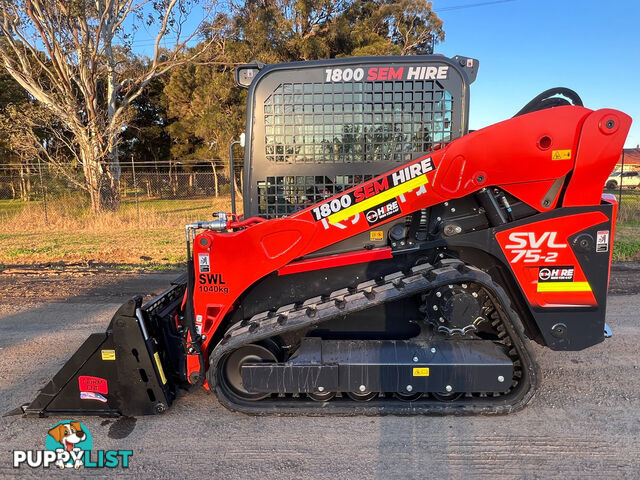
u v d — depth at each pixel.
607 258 2.88
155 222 13.62
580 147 2.68
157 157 34.91
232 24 19.62
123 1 17.66
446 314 2.81
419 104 3.30
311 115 3.37
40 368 3.94
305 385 2.93
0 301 5.93
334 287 3.16
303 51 23.19
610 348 4.11
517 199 2.90
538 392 3.35
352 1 26.33
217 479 2.48
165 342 3.23
